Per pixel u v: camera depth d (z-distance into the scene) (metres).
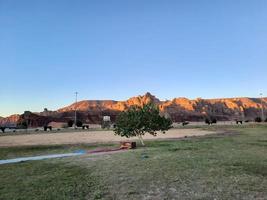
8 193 11.66
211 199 10.15
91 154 24.23
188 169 15.30
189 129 76.56
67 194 11.29
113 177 14.02
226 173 14.16
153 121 33.75
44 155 25.14
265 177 13.27
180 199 10.23
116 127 35.47
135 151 24.86
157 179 13.26
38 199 10.73
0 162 21.25
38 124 172.75
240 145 28.22
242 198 10.17
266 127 72.81
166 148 26.75
